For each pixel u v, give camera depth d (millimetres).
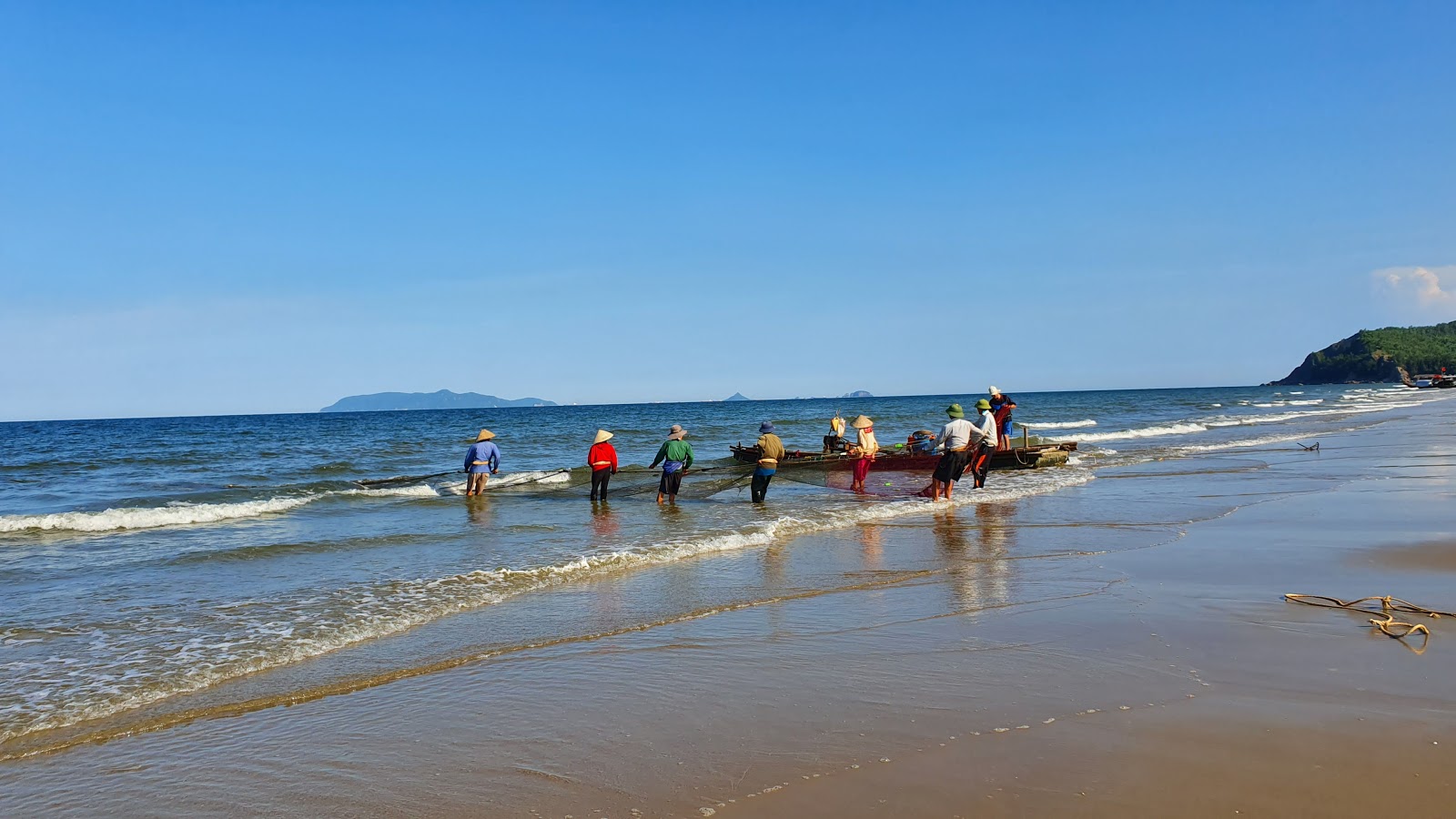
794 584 8875
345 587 8969
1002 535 11703
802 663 6195
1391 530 11375
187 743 4992
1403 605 7312
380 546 11602
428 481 20188
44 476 24188
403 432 54000
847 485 17719
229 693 5824
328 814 4086
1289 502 14266
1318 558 9609
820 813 3887
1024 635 6766
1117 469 20625
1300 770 4168
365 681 5992
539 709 5391
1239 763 4254
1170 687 5438
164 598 8633
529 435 46000
